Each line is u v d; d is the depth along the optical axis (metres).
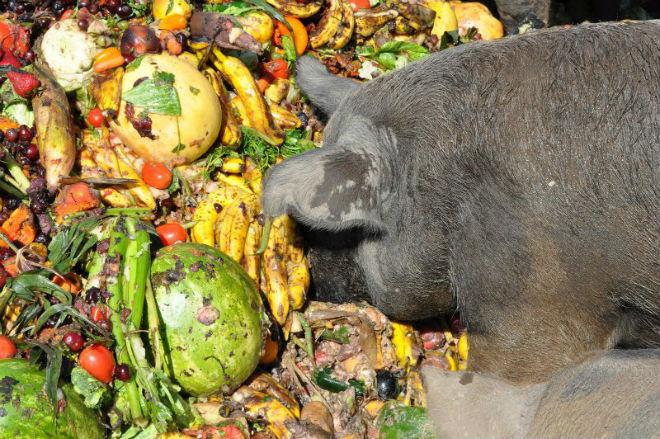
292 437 6.29
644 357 5.82
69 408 5.61
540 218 5.99
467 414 6.12
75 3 7.89
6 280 6.19
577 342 6.16
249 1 8.06
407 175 6.52
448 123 6.33
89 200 6.71
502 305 6.21
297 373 6.96
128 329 5.88
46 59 7.24
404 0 9.09
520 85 6.16
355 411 6.87
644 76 5.91
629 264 5.87
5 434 5.36
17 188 6.98
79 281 6.36
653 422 5.30
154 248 6.47
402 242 6.69
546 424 5.83
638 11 10.88
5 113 7.33
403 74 6.74
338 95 7.32
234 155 7.55
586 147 5.91
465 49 6.60
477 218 6.22
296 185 6.19
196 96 7.08
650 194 5.78
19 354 5.85
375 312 7.20
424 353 7.34
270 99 8.10
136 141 7.07
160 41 7.32
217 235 7.09
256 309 6.35
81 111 7.38
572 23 10.59
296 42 8.34
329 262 7.25
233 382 6.24
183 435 5.93
